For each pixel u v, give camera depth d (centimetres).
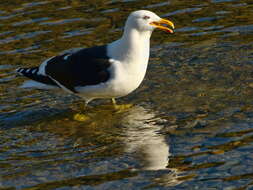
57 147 1252
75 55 1409
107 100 1493
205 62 1633
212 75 1556
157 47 1753
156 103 1438
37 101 1498
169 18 1920
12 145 1273
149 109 1410
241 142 1198
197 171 1103
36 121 1391
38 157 1209
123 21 1914
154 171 1116
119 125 1344
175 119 1344
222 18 1905
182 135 1260
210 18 1909
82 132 1324
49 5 2080
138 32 1338
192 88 1495
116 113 1407
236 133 1240
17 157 1212
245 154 1148
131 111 1411
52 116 1415
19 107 1464
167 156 1171
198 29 1841
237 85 1489
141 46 1342
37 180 1113
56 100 1505
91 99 1442
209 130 1268
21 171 1151
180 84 1523
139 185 1070
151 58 1684
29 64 1650
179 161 1148
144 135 1281
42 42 1794
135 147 1228
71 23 1923
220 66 1602
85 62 1376
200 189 1042
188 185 1058
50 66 1442
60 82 1423
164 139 1249
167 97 1462
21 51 1741
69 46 1755
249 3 2012
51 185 1091
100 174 1120
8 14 2003
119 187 1067
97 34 1833
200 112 1364
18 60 1684
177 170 1112
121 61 1341
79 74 1376
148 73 1597
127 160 1172
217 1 2048
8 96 1520
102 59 1355
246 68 1579
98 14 1983
